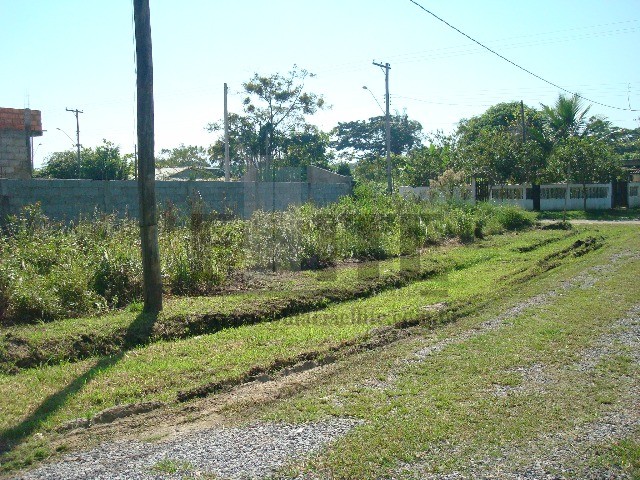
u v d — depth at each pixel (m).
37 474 4.32
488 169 36.81
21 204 12.73
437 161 38.44
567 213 34.81
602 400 5.77
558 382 6.29
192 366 6.72
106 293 9.58
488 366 6.80
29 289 8.56
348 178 28.98
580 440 4.91
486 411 5.49
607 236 21.84
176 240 11.25
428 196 24.67
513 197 37.19
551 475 4.34
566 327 8.52
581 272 13.34
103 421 5.32
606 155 37.12
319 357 7.23
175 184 16.34
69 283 9.04
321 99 37.03
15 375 6.48
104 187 14.30
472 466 4.46
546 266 14.50
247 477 4.28
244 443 4.84
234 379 6.40
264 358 7.06
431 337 8.19
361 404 5.67
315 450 4.70
